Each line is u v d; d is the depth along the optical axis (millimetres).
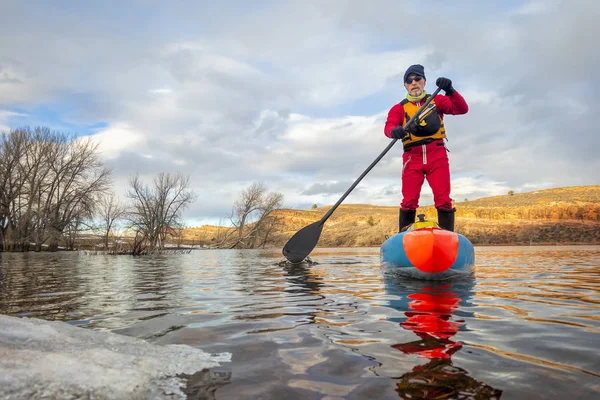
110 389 1131
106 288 4297
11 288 4383
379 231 39219
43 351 1369
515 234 37531
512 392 1205
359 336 1923
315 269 6426
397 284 4070
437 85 4887
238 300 3219
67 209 29562
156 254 18844
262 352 1658
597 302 2850
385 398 1175
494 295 3211
